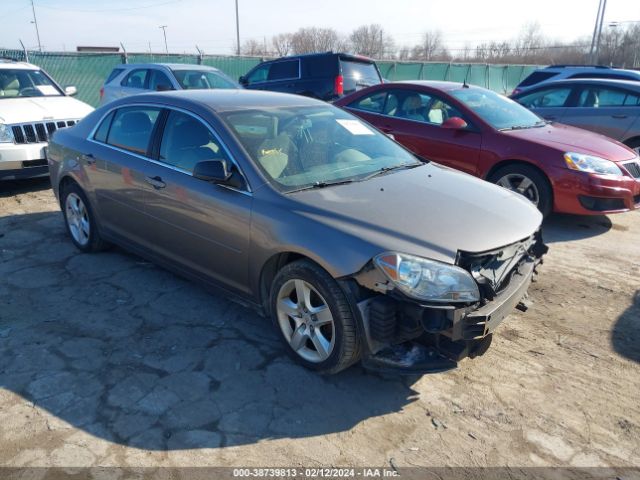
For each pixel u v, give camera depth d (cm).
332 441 271
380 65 2106
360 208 311
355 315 287
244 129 367
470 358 336
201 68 1135
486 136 624
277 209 319
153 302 411
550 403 304
